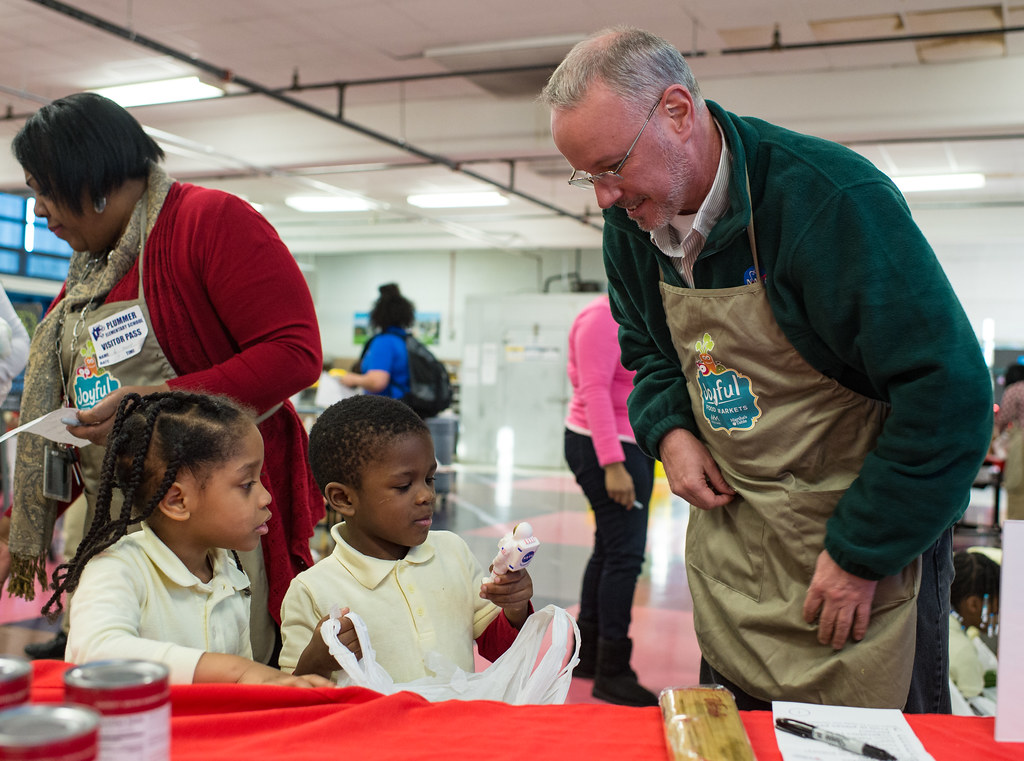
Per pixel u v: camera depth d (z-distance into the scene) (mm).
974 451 1190
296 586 1362
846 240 1206
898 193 1251
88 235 1620
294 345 1567
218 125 9836
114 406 1313
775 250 1287
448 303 15633
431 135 9117
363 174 10867
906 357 1183
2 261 9445
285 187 11680
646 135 1235
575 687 3086
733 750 840
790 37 6875
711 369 1414
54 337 1681
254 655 1573
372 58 7629
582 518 7410
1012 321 12398
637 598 4617
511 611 1290
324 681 1036
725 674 1482
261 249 1575
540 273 15156
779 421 1363
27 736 541
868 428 1347
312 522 1716
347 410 1363
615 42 1265
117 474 1223
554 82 1301
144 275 1570
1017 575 942
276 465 1636
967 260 12656
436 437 6957
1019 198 10844
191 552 1239
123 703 651
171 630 1192
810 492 1358
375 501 1318
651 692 3027
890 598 1330
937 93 7480
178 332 1574
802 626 1365
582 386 2945
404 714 960
